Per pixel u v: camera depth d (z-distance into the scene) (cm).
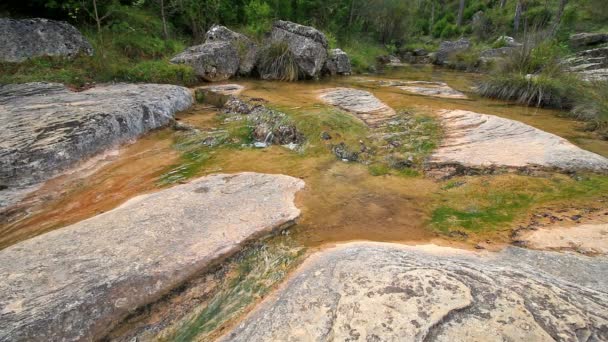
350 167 436
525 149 443
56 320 199
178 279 239
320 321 189
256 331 193
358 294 202
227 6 1298
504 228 304
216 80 954
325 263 246
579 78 789
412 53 2245
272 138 518
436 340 168
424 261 238
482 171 406
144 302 223
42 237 271
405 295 196
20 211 339
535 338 167
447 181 397
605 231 292
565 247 273
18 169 380
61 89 644
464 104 732
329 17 1748
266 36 1162
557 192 358
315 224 312
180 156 466
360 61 1409
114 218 296
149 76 799
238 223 297
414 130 537
